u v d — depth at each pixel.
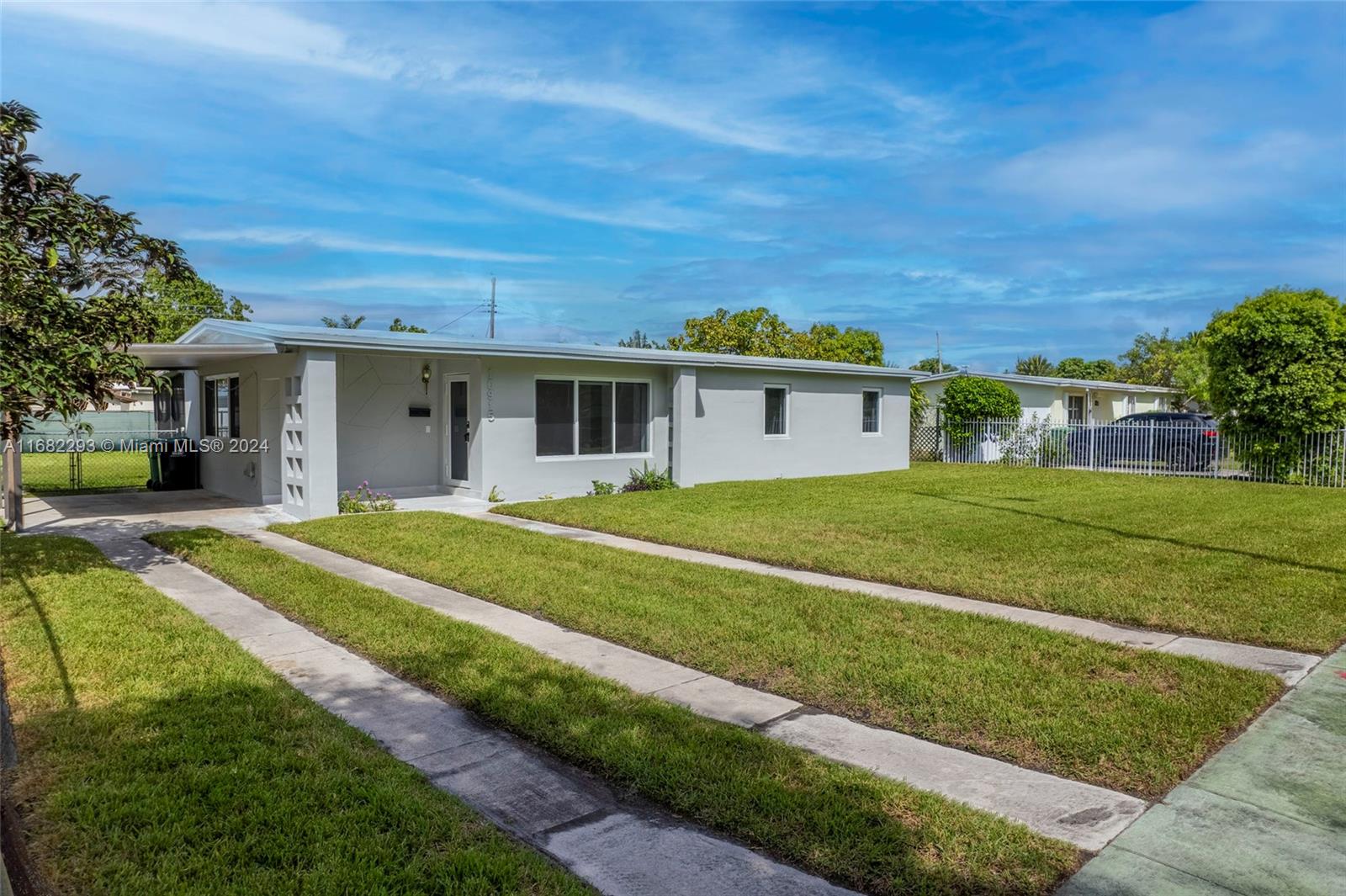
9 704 4.41
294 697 4.60
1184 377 33.75
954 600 7.18
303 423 11.45
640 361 14.84
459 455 14.55
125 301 7.55
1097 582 7.57
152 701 4.47
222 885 2.81
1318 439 17.17
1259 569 8.13
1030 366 60.34
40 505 13.42
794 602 6.87
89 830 3.13
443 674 5.04
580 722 4.30
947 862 3.04
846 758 4.01
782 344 33.16
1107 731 4.22
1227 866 3.03
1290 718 4.50
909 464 21.56
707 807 3.44
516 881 2.86
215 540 9.51
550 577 7.75
